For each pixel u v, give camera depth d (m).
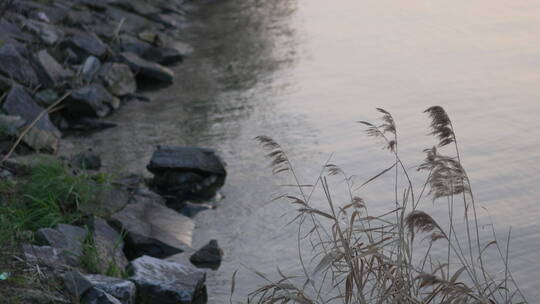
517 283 10.41
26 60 14.31
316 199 11.98
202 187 12.32
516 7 19.83
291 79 15.79
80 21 16.83
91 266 10.37
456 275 9.00
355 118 14.07
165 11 20.80
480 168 12.43
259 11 21.61
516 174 12.23
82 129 13.99
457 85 14.98
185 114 14.52
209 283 10.66
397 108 14.31
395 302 8.96
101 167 12.76
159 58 16.80
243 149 13.26
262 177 12.53
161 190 12.34
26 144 12.61
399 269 9.16
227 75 16.17
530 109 13.91
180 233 11.41
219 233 11.48
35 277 9.90
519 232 11.13
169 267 10.61
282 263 10.89
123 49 16.62
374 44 17.45
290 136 13.59
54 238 10.53
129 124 14.19
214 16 21.25
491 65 15.71
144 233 11.19
